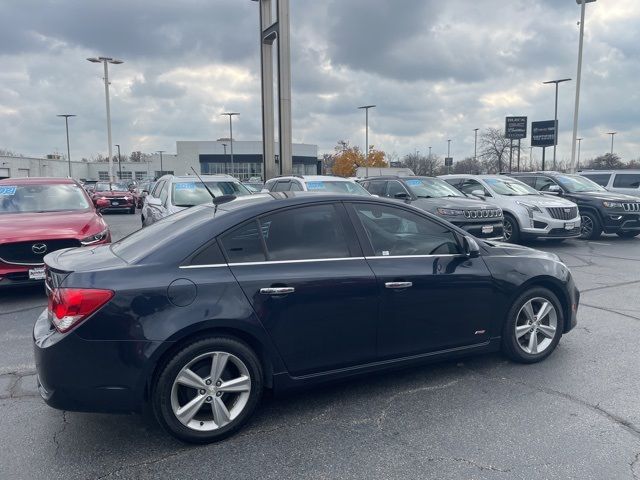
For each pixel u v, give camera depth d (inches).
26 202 334.0
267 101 1154.0
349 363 153.7
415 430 140.7
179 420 132.2
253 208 148.6
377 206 163.6
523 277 178.2
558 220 470.9
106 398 127.9
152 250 139.1
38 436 140.1
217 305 133.4
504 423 143.7
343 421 146.7
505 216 491.5
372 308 153.3
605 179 708.7
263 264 142.7
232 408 140.0
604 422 143.7
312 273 145.6
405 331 159.8
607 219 531.8
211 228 142.3
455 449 130.7
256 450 132.1
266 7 1127.6
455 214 416.5
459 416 148.3
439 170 3043.8
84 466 125.7
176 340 129.8
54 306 130.8
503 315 177.6
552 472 119.8
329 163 3973.9
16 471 123.6
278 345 142.2
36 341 132.6
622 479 116.9
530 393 162.6
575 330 225.1
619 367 183.2
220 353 135.9
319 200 156.6
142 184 1653.5
